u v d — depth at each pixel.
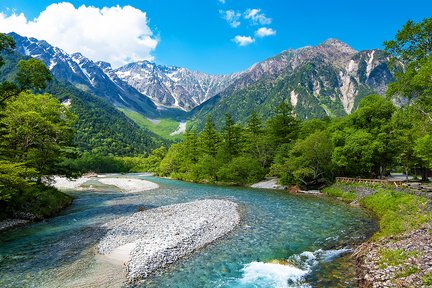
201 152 83.00
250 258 16.78
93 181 72.31
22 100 34.19
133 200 39.44
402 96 25.05
